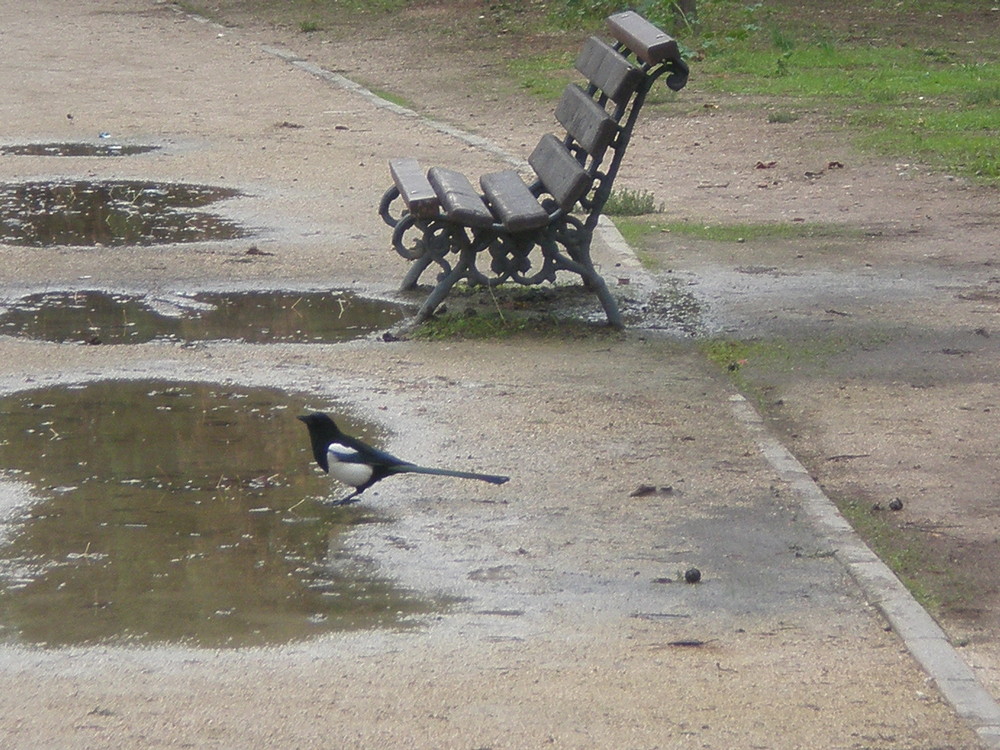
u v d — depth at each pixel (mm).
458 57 34781
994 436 10656
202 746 6504
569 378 12047
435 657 7383
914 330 13539
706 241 17281
